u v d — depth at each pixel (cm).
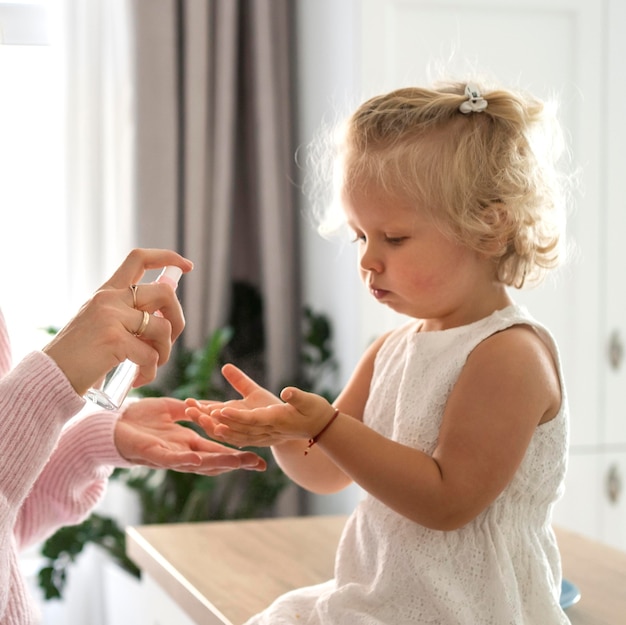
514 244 102
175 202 288
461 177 99
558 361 100
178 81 291
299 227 304
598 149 257
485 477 92
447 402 97
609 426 261
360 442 92
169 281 105
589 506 261
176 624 134
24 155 289
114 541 282
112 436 123
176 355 286
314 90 283
